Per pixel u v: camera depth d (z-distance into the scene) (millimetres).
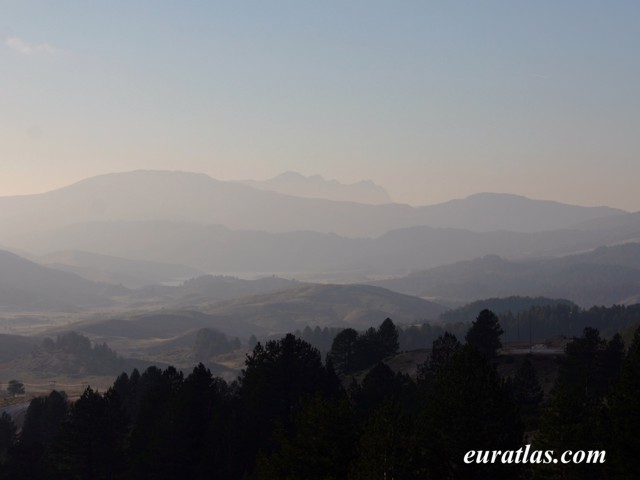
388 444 67562
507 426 72688
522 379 139750
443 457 72438
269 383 114500
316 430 77875
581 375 134125
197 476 104625
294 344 118312
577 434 70312
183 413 107375
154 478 105062
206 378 114438
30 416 153125
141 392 158750
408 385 129125
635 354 77062
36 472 120500
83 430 113125
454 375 74688
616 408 72000
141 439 113188
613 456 70312
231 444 104812
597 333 137875
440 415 72375
